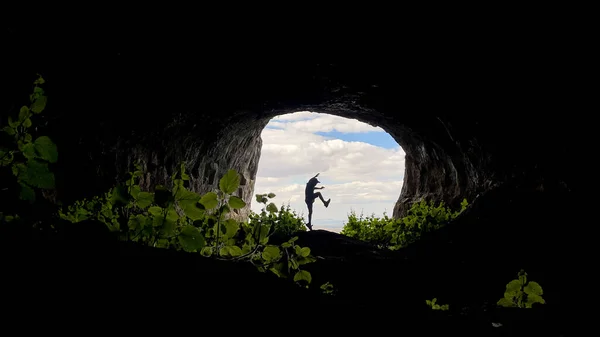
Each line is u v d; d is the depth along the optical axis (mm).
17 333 652
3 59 4727
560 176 6668
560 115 6199
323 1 5609
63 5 4945
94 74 6215
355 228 12523
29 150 1039
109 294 828
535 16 5156
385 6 5652
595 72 5254
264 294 1057
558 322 1498
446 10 5574
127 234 1269
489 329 1335
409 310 1349
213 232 1488
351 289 4453
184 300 900
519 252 5715
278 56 7105
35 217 1044
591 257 4895
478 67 6633
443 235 7547
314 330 954
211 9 5684
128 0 5293
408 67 7246
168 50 6504
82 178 6543
